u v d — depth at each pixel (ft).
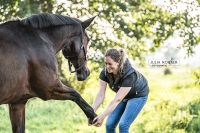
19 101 17.90
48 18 18.62
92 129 27.73
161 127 25.86
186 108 27.68
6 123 29.27
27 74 17.19
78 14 44.78
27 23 17.95
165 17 46.88
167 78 58.18
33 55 17.31
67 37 19.34
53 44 18.75
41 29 18.39
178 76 59.62
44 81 17.63
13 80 16.61
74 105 35.70
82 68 20.06
